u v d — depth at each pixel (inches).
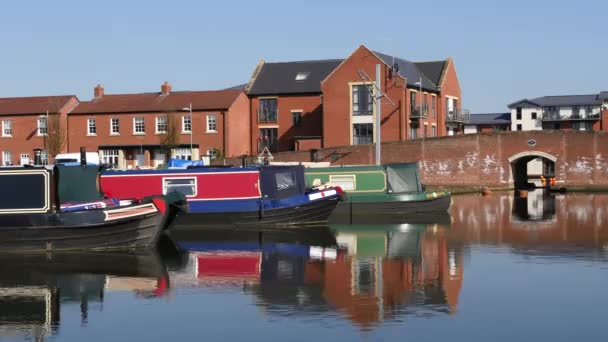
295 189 1401.3
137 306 746.8
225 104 2763.3
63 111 2908.5
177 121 2792.8
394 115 2583.7
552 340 621.9
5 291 820.6
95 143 2886.3
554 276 877.8
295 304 743.7
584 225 1406.3
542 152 2527.1
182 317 700.7
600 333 641.0
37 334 657.6
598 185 2503.7
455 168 2501.2
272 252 1072.8
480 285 827.4
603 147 2497.5
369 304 741.3
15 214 1058.1
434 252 1066.1
